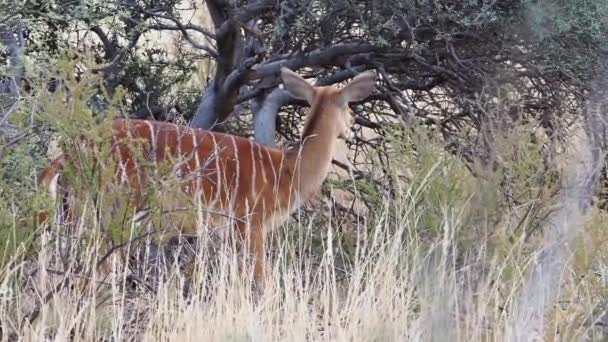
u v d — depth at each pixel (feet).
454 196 50.42
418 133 57.06
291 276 45.06
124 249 45.91
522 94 68.59
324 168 59.00
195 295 43.04
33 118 48.57
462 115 71.15
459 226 46.70
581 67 65.46
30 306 41.34
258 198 56.08
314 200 65.05
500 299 43.62
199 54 80.43
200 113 72.13
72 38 73.82
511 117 64.69
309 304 46.55
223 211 55.11
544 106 68.54
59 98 45.42
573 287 44.45
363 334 40.40
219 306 41.50
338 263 55.42
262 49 68.44
